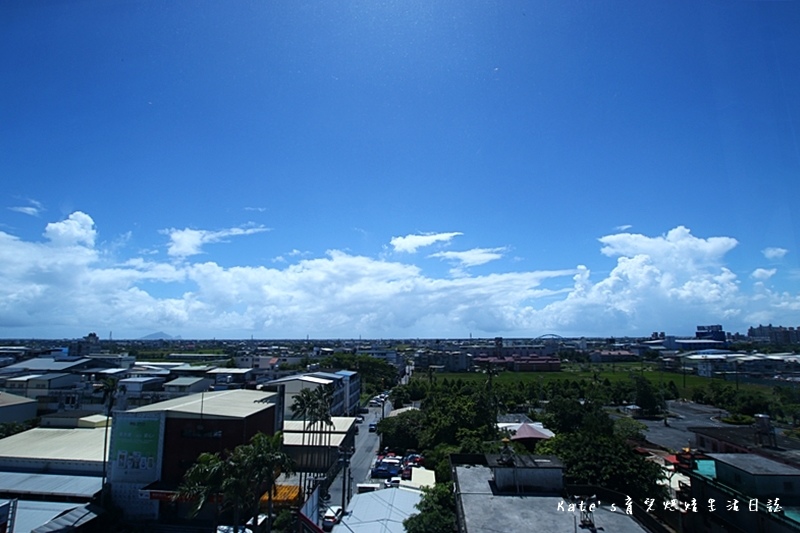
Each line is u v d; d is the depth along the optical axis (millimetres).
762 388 77750
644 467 33062
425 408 79500
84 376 97062
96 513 40250
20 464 48125
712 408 96250
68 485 43938
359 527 37750
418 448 65812
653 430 77750
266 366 143750
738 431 41250
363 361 147000
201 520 43062
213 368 118500
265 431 53188
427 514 32906
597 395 91188
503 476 27562
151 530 41500
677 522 32250
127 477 44844
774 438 34875
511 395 103812
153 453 45094
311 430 62906
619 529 22453
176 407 48750
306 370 112938
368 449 71188
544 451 41844
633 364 199625
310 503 39344
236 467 33219
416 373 183750
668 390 108875
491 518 23500
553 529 22344
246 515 43469
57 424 67062
